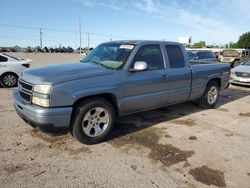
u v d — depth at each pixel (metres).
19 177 3.36
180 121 5.84
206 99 6.84
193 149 4.34
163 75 5.32
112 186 3.22
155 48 5.35
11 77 10.16
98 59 5.21
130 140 4.66
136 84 4.82
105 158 3.95
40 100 3.90
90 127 4.35
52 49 50.72
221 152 4.25
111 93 4.46
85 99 4.26
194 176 3.50
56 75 4.11
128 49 4.96
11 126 5.15
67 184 3.24
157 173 3.55
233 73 11.59
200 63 7.11
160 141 4.64
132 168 3.67
